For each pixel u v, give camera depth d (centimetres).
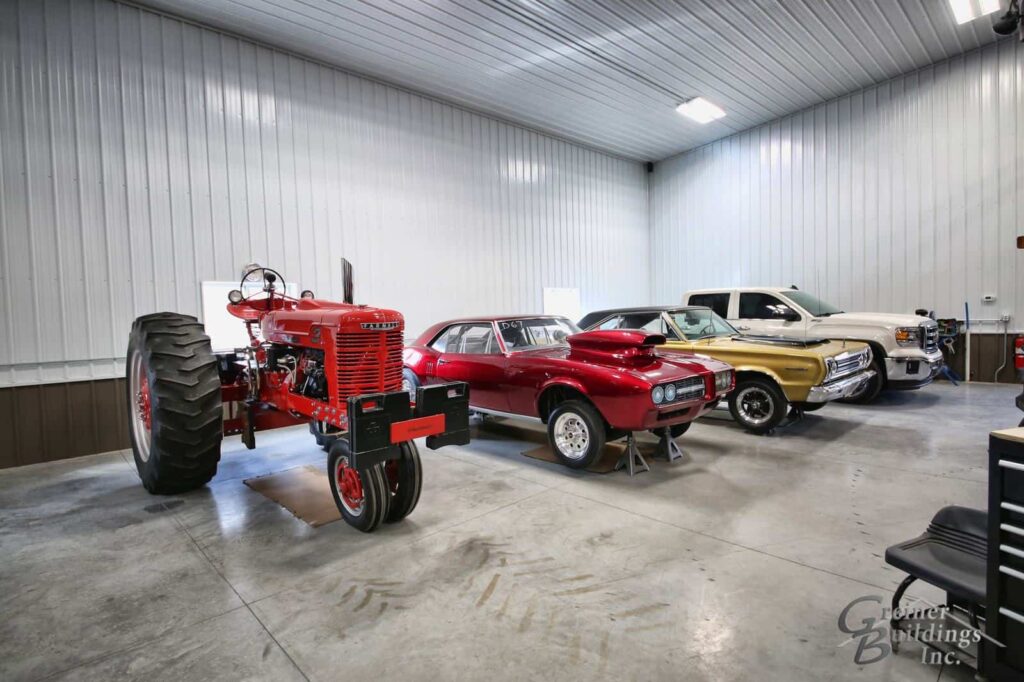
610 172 1187
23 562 297
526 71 768
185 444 372
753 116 1010
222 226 617
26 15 500
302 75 685
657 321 623
